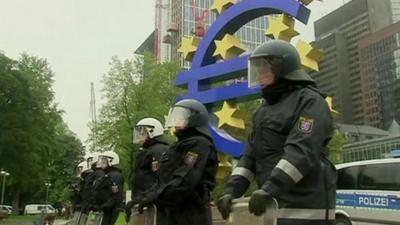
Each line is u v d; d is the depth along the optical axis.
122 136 31.39
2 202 50.50
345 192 11.63
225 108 12.63
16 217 47.72
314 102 2.99
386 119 73.62
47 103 45.06
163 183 5.25
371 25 80.56
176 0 69.44
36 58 49.22
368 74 77.19
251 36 37.56
